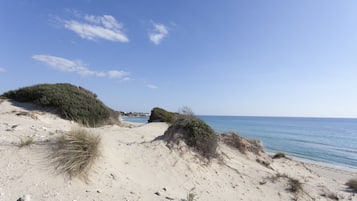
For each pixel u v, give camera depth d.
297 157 23.27
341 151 27.19
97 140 4.93
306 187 8.56
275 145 30.72
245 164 9.26
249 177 7.93
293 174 10.82
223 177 7.31
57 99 13.23
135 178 5.20
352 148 29.66
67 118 12.46
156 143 7.61
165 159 6.82
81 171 4.20
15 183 3.44
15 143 4.62
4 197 3.05
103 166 4.82
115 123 15.99
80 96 14.55
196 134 8.02
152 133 12.38
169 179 5.98
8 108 11.90
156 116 20.27
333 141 36.72
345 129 66.88
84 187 3.91
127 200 3.87
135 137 9.98
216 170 7.59
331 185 10.77
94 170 4.52
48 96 13.36
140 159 6.42
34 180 3.64
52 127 7.79
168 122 18.31
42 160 4.19
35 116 10.38
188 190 5.67
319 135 46.69
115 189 4.21
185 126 8.25
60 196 3.42
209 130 8.38
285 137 40.56
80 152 4.38
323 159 22.59
